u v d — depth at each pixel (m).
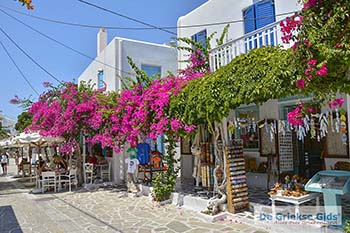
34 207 10.48
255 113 11.71
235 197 8.05
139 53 16.22
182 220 8.02
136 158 12.70
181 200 9.77
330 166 9.50
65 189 14.03
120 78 14.27
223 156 8.62
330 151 9.53
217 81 7.22
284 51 6.02
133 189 12.30
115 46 15.70
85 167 14.90
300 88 5.02
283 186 7.38
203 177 10.43
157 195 10.22
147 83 11.32
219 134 8.75
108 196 11.97
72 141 14.38
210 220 7.76
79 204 10.67
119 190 13.30
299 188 7.14
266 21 10.95
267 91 5.84
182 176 14.83
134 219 8.35
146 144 13.41
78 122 13.76
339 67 4.44
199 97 7.62
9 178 20.70
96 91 14.64
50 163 16.84
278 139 10.65
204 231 6.97
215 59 9.37
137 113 10.20
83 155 15.03
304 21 4.49
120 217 8.64
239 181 8.23
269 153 11.03
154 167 13.67
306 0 4.48
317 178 6.82
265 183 11.11
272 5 10.79
